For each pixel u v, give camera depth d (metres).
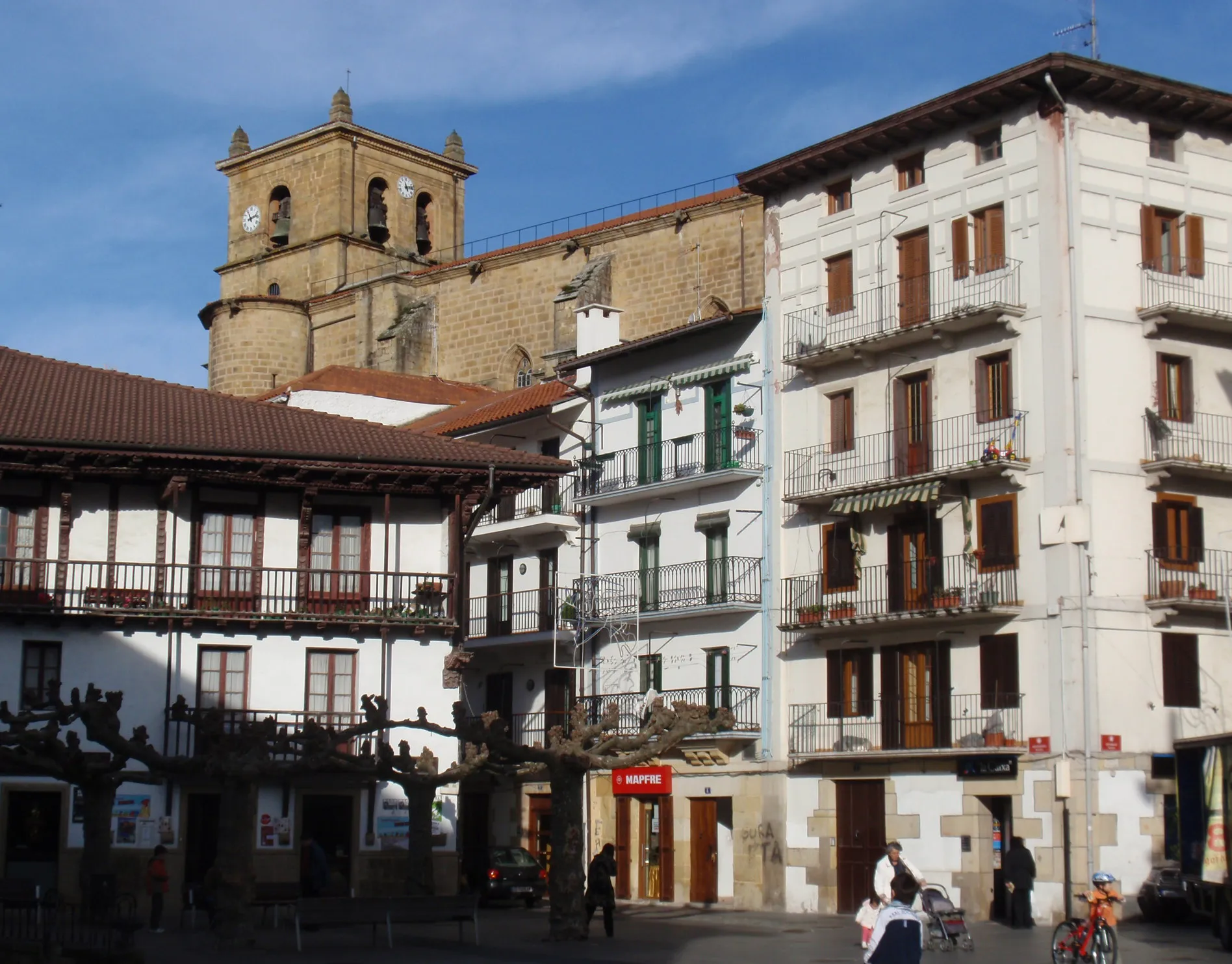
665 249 72.88
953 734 46.03
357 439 47.75
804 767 50.00
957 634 46.47
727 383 54.97
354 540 47.44
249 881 33.44
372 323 85.94
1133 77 45.81
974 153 47.94
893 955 21.36
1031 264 45.88
